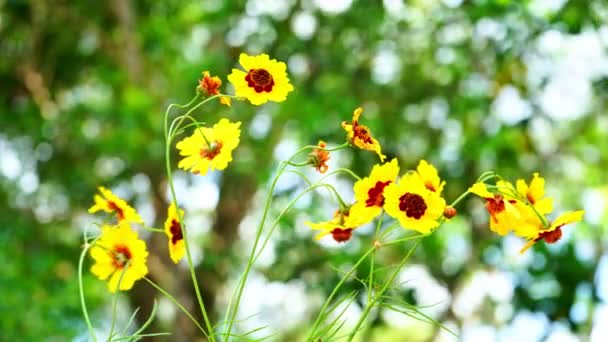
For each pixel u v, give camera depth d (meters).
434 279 2.95
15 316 2.92
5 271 3.03
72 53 3.73
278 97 0.97
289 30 3.64
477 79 3.44
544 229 0.94
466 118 3.43
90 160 3.74
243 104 3.31
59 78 3.84
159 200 3.78
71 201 3.87
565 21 2.65
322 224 0.96
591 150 3.94
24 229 3.65
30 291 3.07
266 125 3.44
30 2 3.62
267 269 2.81
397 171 0.95
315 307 2.99
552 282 1.92
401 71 3.65
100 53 3.73
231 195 4.04
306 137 3.35
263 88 0.97
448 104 3.48
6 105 3.78
